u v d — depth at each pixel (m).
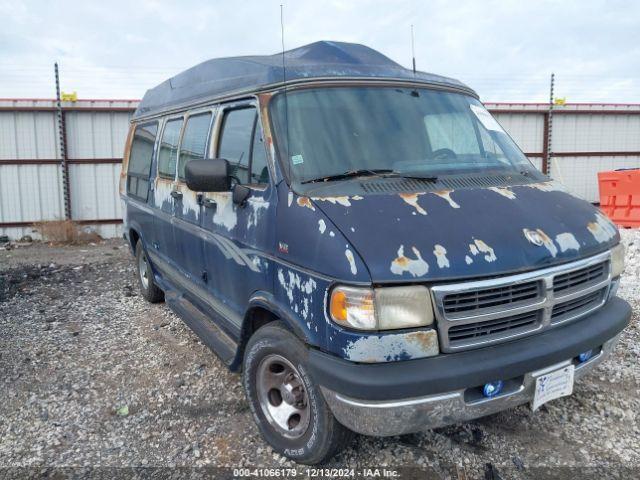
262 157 3.55
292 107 3.54
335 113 3.60
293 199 3.16
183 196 4.77
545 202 3.40
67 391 4.39
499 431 3.61
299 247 3.00
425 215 2.94
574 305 3.19
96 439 3.70
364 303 2.62
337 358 2.78
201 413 4.00
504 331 2.89
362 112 3.67
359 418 2.71
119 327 5.95
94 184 14.17
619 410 3.81
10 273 8.91
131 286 7.86
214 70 4.58
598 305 3.36
